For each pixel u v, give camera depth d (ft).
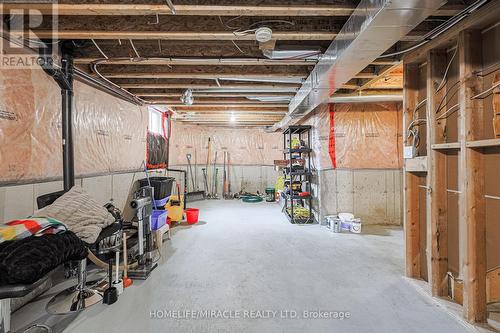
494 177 5.81
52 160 8.00
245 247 10.94
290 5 5.94
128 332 5.60
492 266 5.87
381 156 14.65
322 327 5.74
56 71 7.73
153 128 16.26
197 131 25.58
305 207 17.48
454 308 6.48
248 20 7.11
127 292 7.25
